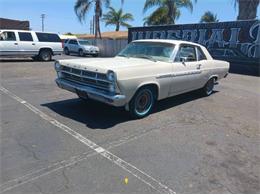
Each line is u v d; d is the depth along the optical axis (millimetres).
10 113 5352
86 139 4191
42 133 4359
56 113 5426
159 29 19328
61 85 5574
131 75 4719
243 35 15070
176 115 5684
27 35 15688
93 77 4793
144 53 6109
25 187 2898
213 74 7480
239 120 5551
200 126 5055
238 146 4191
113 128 4699
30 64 14484
